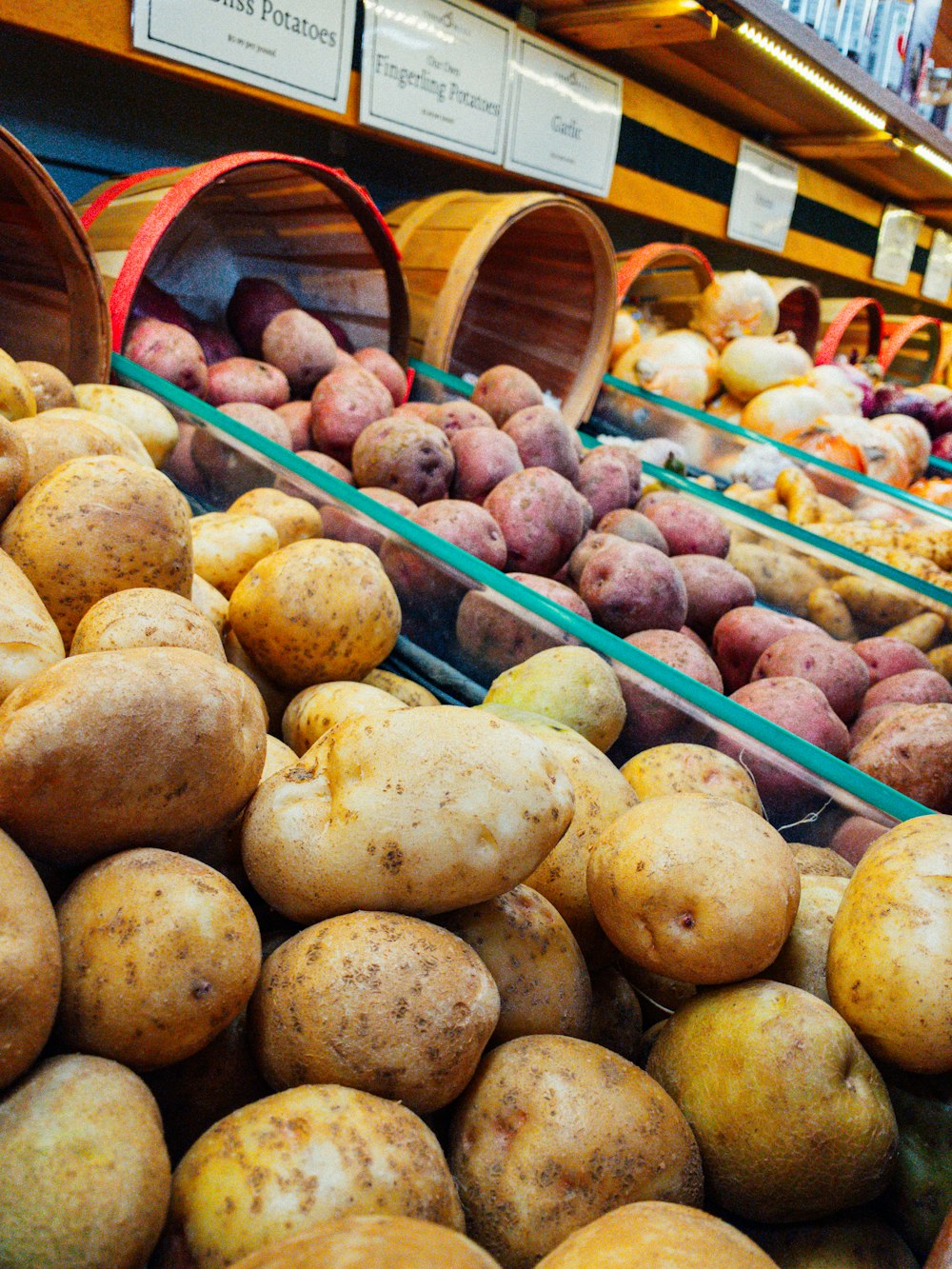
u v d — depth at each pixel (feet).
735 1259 1.43
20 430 2.89
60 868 1.95
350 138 6.64
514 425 5.32
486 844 2.03
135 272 4.26
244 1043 2.00
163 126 5.65
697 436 7.75
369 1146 1.64
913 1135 2.15
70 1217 1.42
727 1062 2.03
